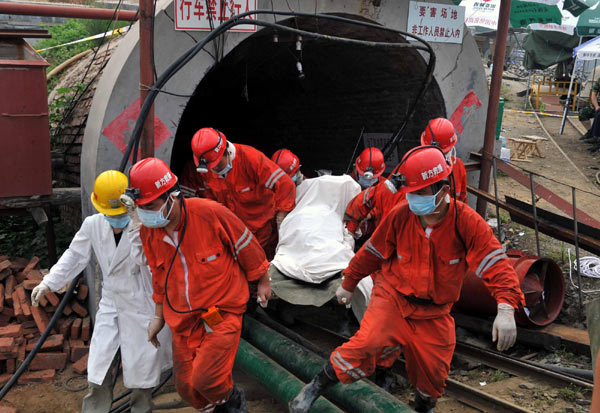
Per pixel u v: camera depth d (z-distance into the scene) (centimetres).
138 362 379
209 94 1157
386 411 326
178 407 456
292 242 467
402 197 425
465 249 311
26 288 546
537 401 430
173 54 534
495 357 495
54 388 490
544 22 1050
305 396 329
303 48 824
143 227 329
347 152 1027
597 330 233
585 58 1383
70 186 698
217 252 330
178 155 1230
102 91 543
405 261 320
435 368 326
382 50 756
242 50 782
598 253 588
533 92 1952
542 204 973
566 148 1378
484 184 759
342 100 974
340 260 445
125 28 845
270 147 1235
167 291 334
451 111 757
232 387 346
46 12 691
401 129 665
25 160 557
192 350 344
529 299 528
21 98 542
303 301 422
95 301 535
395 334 321
